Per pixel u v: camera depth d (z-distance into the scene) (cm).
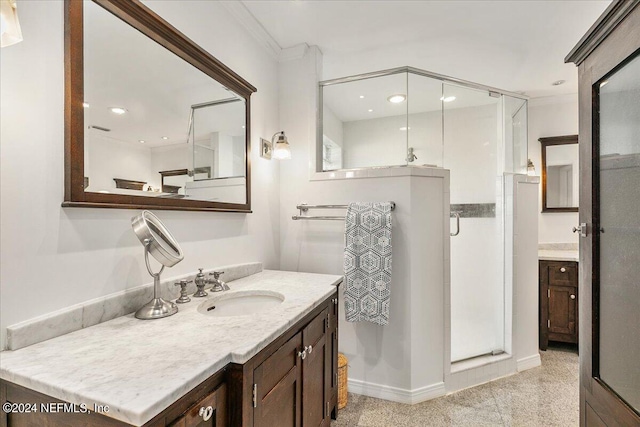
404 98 217
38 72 89
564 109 329
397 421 176
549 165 330
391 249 191
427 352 200
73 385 66
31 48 88
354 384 207
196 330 98
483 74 284
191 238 148
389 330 200
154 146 127
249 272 189
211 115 160
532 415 181
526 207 246
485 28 213
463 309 254
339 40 225
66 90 96
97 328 99
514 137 255
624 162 96
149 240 109
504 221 244
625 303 96
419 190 200
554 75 286
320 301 137
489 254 250
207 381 77
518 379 225
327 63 261
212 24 168
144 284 123
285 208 234
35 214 88
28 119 87
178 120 139
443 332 206
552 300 278
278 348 104
